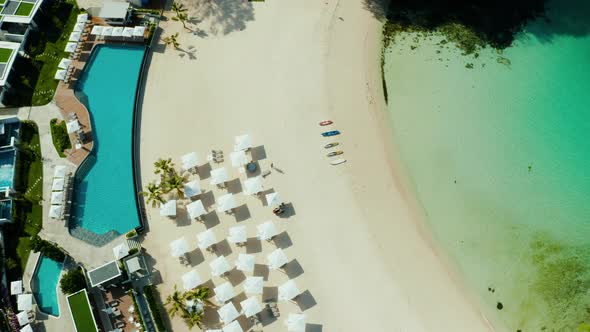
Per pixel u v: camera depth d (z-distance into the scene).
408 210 56.59
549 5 70.12
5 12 63.09
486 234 55.66
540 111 62.91
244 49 65.69
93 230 54.16
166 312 51.03
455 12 69.06
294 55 65.44
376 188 57.59
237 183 57.12
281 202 55.97
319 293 51.94
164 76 63.62
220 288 49.75
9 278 51.44
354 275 52.91
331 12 68.62
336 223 55.38
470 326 51.16
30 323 49.91
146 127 60.22
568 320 51.28
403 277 53.06
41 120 59.34
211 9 68.25
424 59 66.00
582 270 53.44
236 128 60.44
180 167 57.94
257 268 53.09
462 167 59.41
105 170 57.06
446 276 53.41
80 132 57.72
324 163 58.62
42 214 54.28
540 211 56.91
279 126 60.66
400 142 60.62
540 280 53.16
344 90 63.31
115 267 50.75
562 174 59.00
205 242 51.97
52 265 52.34
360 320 50.97
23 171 56.31
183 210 55.56
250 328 50.53
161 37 66.06
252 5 68.75
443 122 61.97
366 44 66.62
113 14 64.25
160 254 53.66
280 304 51.44
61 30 65.38
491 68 65.56
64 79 60.94
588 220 56.38
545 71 65.44
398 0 69.94
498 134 61.38
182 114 61.16
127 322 50.19
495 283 53.19
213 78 63.66
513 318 51.62
